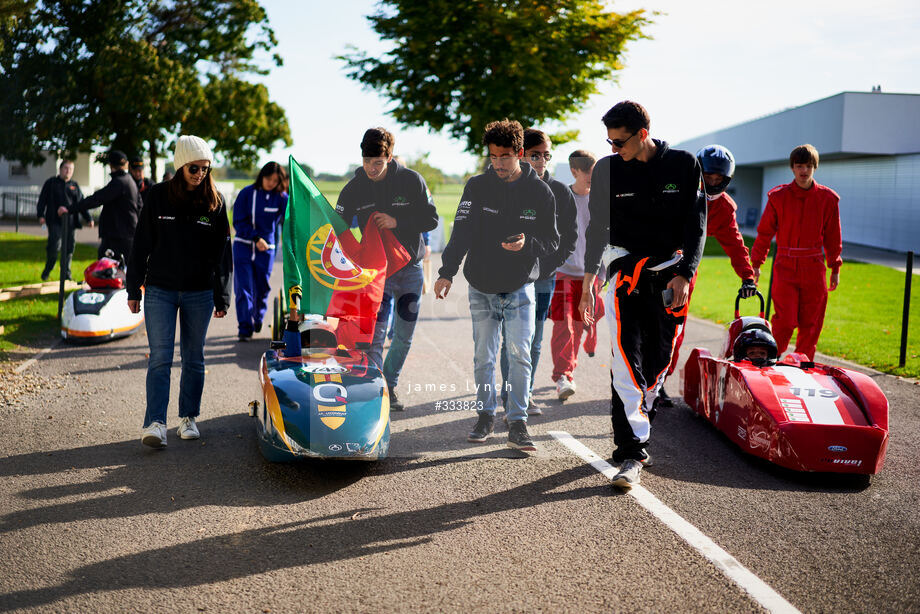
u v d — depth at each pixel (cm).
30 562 364
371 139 514
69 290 1195
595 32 2191
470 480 480
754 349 571
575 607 328
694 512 433
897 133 2873
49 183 1301
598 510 435
